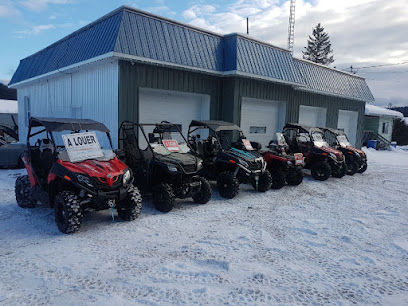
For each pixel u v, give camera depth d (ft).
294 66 39.55
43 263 11.46
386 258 12.93
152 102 30.22
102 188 14.73
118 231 14.89
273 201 21.81
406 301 9.68
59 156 15.51
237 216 17.92
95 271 10.93
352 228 16.57
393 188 28.25
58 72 32.68
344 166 32.32
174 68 29.40
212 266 11.57
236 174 22.25
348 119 57.77
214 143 25.09
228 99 34.35
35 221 16.10
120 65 26.04
